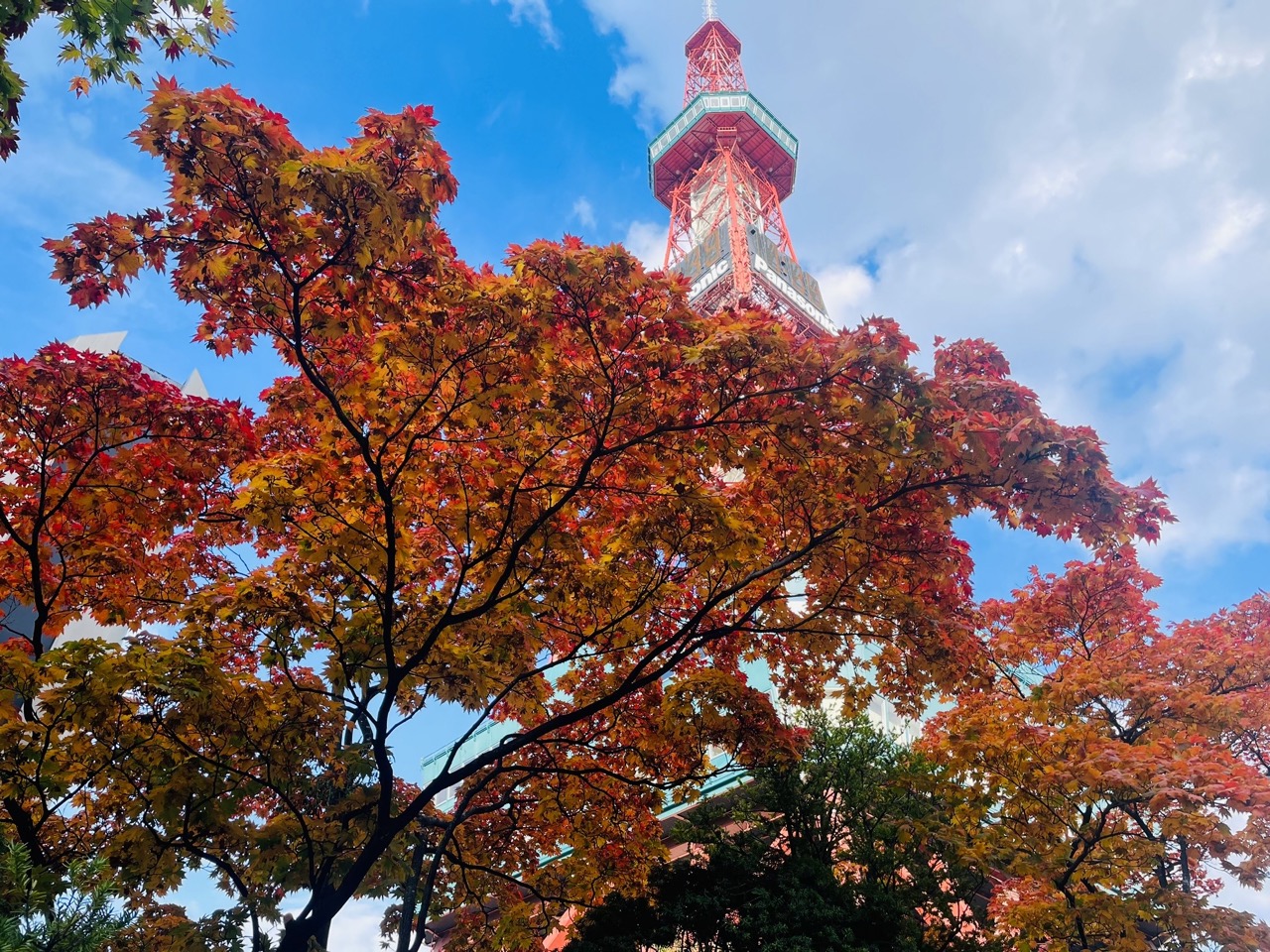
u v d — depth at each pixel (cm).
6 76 782
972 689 1324
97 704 953
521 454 1148
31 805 1116
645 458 1145
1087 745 1337
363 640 1162
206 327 1040
